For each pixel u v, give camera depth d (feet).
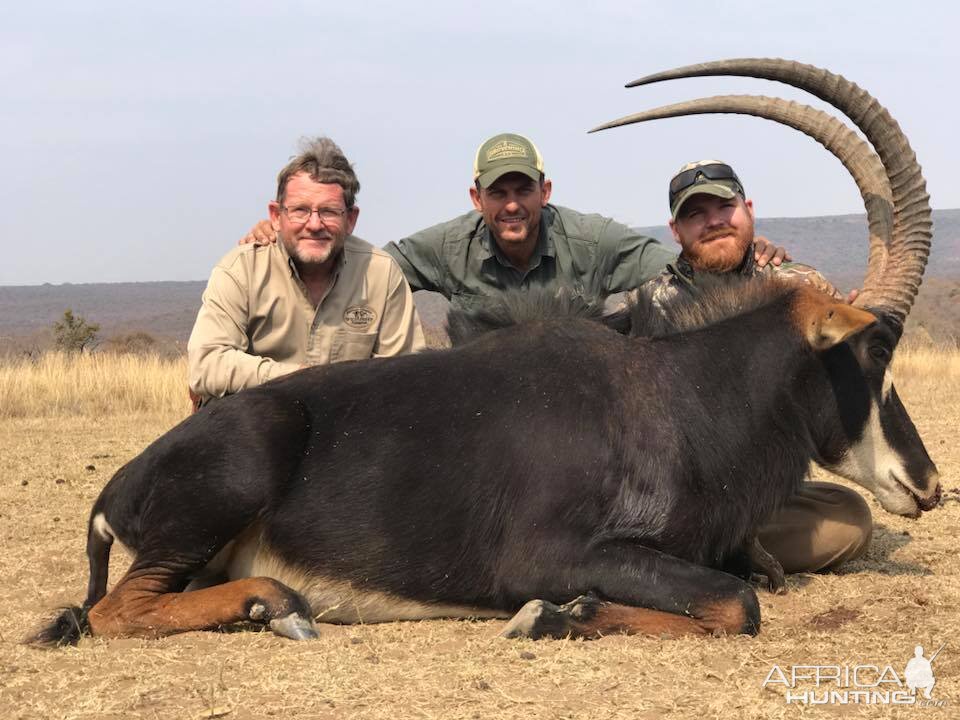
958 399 51.08
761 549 17.97
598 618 15.33
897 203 18.24
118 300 650.43
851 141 18.70
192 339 20.06
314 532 16.31
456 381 16.81
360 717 12.24
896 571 19.66
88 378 54.03
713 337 17.29
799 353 17.17
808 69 18.47
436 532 16.22
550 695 12.88
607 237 25.12
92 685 13.52
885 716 12.21
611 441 16.06
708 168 20.29
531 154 23.38
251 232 21.35
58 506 26.63
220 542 16.22
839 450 17.69
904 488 17.58
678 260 21.21
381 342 21.67
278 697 12.93
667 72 18.58
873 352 17.56
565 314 18.11
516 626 15.24
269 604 15.46
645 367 16.81
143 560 16.15
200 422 16.57
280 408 16.53
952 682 13.34
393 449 16.43
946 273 601.21
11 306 612.29
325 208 20.16
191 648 14.93
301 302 20.88
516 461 16.11
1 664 14.43
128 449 38.01
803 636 15.29
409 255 25.21
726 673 13.65
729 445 16.67
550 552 15.80
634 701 12.66
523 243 23.97
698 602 15.25
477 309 18.31
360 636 15.53
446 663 14.08
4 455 36.27
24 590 18.88
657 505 16.06
